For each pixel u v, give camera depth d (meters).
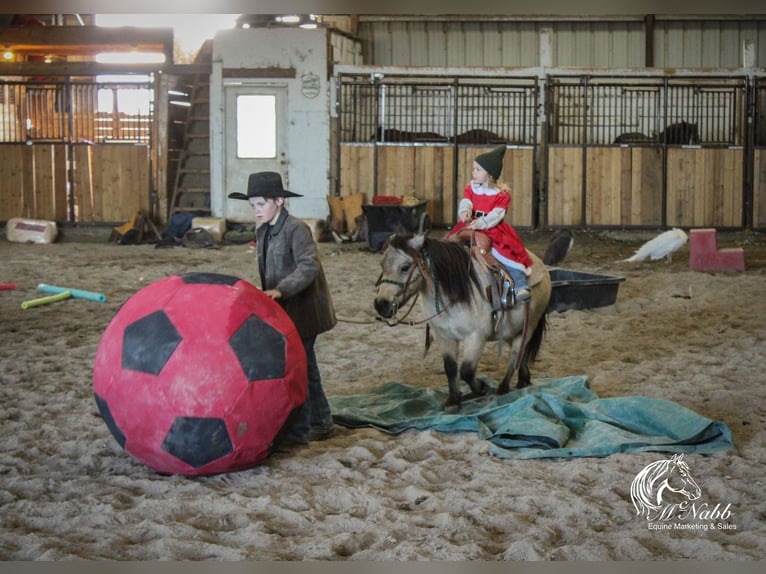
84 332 8.72
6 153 18.28
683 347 8.20
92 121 18.41
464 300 5.52
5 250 15.92
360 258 14.98
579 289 9.98
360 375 7.16
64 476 4.63
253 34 18.11
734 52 20.03
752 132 17.50
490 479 4.57
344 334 8.84
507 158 17.66
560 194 17.75
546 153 17.69
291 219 5.10
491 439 5.14
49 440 5.26
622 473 4.62
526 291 5.71
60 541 3.75
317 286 5.17
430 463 4.84
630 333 8.90
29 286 11.62
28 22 19.56
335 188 18.20
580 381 6.23
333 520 4.01
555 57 20.30
